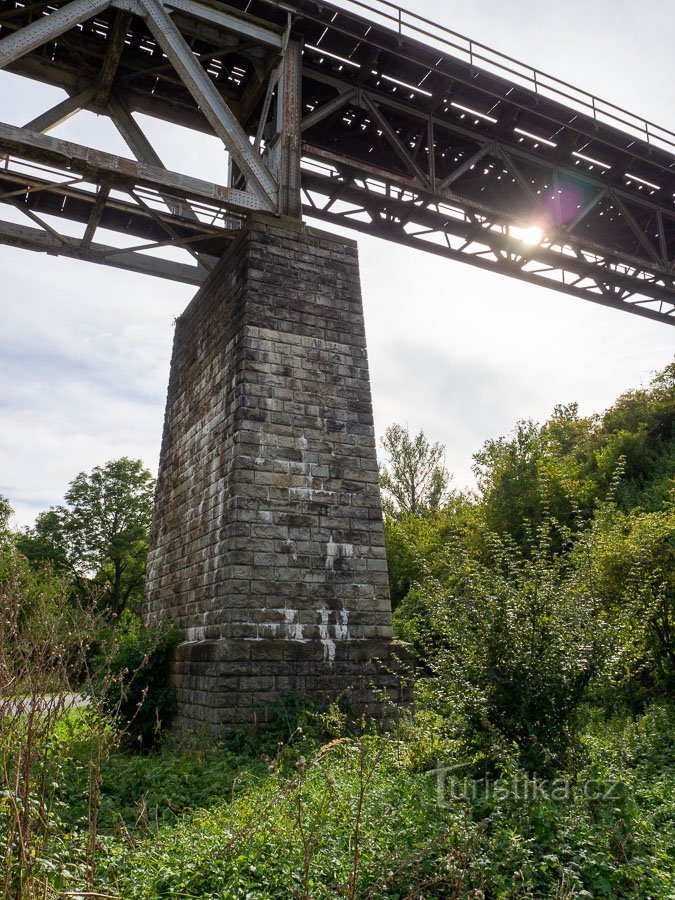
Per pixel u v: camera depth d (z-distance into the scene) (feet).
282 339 42.63
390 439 130.41
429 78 54.19
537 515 80.07
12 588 17.35
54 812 18.90
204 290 52.11
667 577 38.75
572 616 25.93
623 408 118.32
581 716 25.88
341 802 21.03
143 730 40.24
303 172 53.42
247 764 30.91
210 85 45.14
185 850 18.42
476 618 26.32
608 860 18.02
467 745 24.89
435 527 106.32
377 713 37.68
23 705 15.52
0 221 49.52
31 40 40.27
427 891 16.98
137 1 44.04
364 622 39.68
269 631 37.11
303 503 40.14
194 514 45.50
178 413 53.52
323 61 52.03
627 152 62.90
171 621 45.24
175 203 48.75
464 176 63.98
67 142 39.93
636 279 68.85
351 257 46.98
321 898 15.60
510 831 18.76
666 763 28.53
